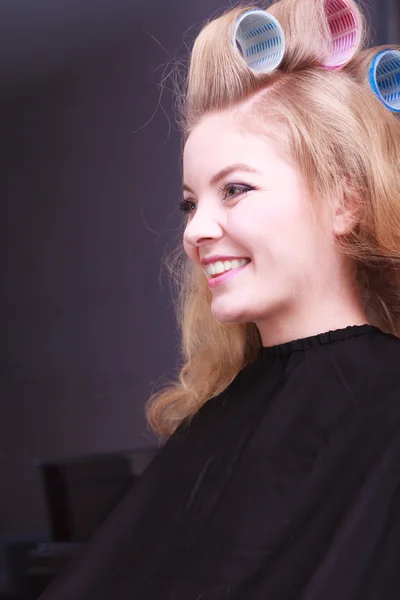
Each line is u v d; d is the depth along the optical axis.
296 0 1.35
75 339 4.86
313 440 1.17
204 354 1.54
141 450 2.56
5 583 2.71
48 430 4.91
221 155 1.25
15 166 5.12
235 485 1.20
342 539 1.05
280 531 1.12
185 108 1.41
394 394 1.16
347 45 1.34
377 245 1.28
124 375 4.56
